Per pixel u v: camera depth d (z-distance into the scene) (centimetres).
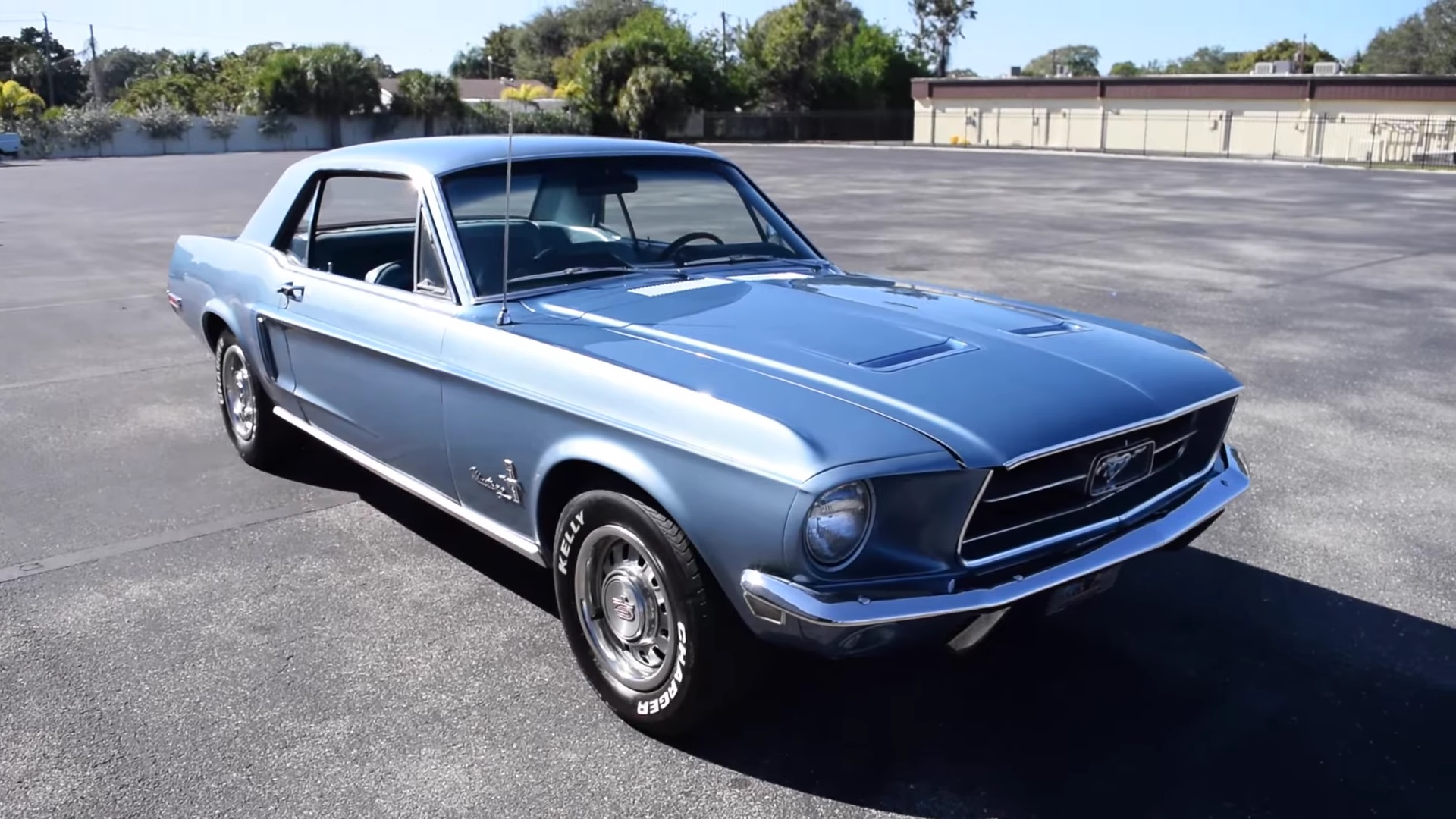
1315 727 319
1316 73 4912
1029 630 379
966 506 262
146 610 397
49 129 4947
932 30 8275
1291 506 500
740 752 308
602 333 335
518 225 391
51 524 481
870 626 252
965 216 1881
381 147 444
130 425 637
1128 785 291
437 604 402
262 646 369
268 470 550
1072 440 274
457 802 285
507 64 9512
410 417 385
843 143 5747
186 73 8225
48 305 1045
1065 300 1016
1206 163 3666
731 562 271
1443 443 593
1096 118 4859
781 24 6619
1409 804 282
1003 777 295
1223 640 371
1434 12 7212
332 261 475
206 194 2473
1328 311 972
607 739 315
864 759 304
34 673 352
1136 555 290
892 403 275
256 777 297
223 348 547
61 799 287
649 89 5869
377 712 329
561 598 332
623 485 308
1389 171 3188
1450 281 1148
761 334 326
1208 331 884
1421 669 352
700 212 436
